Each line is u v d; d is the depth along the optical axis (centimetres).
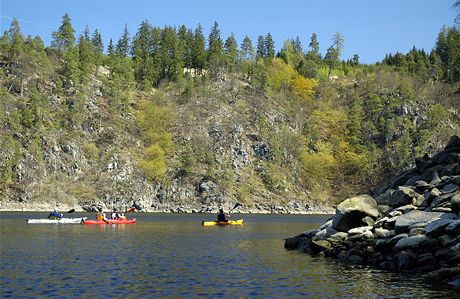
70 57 17862
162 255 3431
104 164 14700
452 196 3031
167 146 16388
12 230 5606
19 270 2680
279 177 16012
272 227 7038
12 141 13512
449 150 3909
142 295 2083
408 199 3353
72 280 2398
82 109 16400
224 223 7688
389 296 2045
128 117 17438
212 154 15950
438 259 2495
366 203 3397
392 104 19650
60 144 14625
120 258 3241
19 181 13162
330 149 18438
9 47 17800
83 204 13238
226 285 2308
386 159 17362
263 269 2778
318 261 3084
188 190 14600
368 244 3042
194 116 18250
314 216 12306
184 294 2111
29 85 16512
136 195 13950
